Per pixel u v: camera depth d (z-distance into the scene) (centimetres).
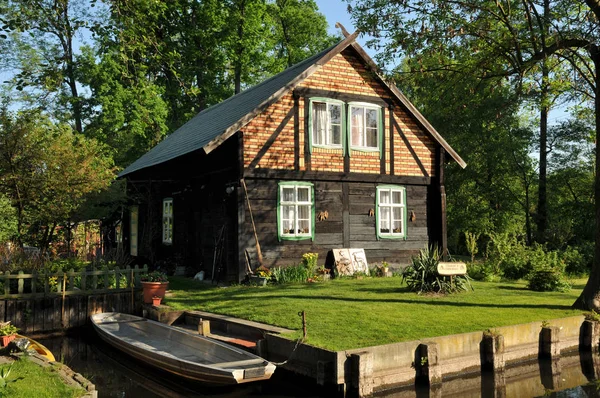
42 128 1828
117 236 2870
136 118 2891
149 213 2241
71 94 3200
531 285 1524
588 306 1209
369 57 1878
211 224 1828
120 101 2834
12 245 1645
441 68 1513
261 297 1348
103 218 2600
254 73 3722
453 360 945
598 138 1266
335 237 1845
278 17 3912
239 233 1633
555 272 1552
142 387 949
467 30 1413
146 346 1085
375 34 1454
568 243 2702
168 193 2214
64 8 1096
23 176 1725
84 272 1383
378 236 1931
